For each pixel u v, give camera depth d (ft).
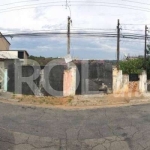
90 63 67.87
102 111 51.52
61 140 35.37
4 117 44.78
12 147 32.40
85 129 39.88
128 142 34.99
